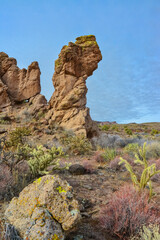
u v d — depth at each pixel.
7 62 25.72
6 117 20.78
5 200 3.60
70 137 14.26
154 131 31.88
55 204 2.41
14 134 9.36
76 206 2.42
